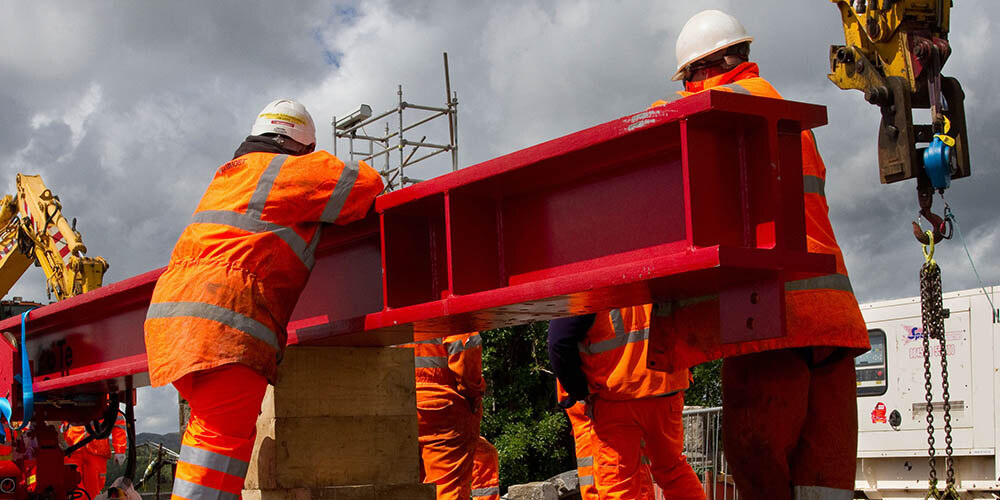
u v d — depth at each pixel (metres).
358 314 4.98
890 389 12.14
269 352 4.32
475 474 8.61
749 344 3.99
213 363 4.14
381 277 4.84
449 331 4.70
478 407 7.69
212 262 4.31
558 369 6.07
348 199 4.45
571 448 20.92
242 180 4.44
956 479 11.47
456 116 12.32
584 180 3.86
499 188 4.09
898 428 12.01
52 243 12.66
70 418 7.68
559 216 3.96
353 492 5.15
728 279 3.42
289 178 4.39
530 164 3.72
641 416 6.04
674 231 3.52
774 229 3.33
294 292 4.50
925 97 4.49
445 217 4.33
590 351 6.01
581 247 3.86
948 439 4.93
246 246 4.32
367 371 5.39
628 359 5.90
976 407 11.23
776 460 4.35
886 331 12.27
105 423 7.74
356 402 5.33
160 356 4.23
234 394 4.23
